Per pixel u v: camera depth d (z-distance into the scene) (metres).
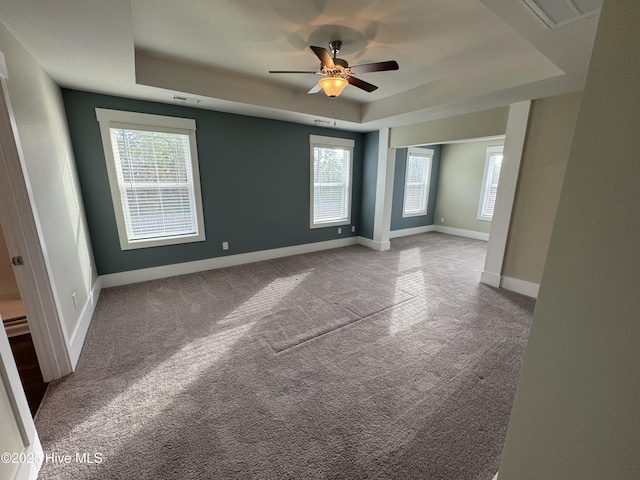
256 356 2.16
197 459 1.37
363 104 4.36
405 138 4.65
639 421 0.69
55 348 1.84
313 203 5.07
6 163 1.54
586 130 0.69
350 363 2.09
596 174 0.69
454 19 2.00
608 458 0.75
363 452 1.42
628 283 0.67
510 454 0.99
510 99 3.05
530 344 0.87
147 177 3.47
